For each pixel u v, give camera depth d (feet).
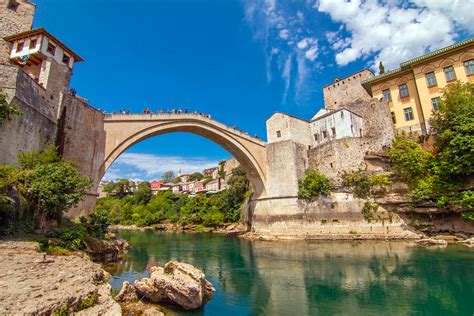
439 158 94.94
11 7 88.33
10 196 43.27
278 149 132.36
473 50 105.70
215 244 113.60
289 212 121.90
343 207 110.22
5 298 22.20
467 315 37.14
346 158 118.83
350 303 42.91
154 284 41.65
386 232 99.71
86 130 79.41
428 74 115.85
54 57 75.66
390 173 106.63
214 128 121.80
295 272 62.08
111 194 343.05
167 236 152.97
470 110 88.38
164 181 411.95
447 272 54.49
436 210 91.25
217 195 220.02
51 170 51.16
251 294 48.44
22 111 56.03
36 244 41.78
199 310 40.57
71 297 24.61
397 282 51.29
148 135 101.35
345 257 73.82
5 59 79.36
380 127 123.65
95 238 63.00
